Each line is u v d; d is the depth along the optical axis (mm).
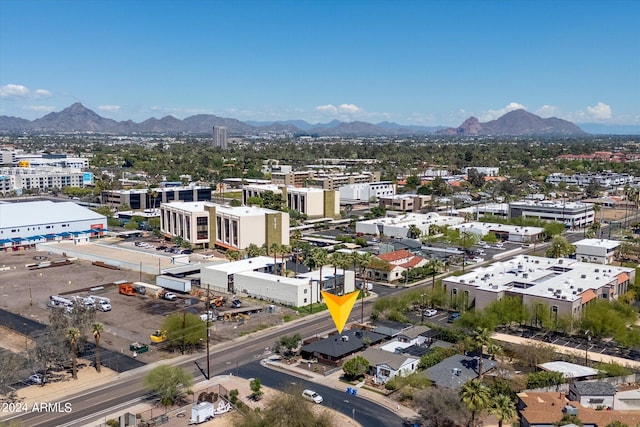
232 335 132875
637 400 96812
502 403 84625
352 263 182250
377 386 107375
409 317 147875
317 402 100000
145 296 163500
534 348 117750
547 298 136750
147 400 100812
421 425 92125
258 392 101625
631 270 167875
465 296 150250
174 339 123062
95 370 112750
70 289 169625
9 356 109812
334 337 124062
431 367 108875
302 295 154750
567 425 85938
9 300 157500
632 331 128125
